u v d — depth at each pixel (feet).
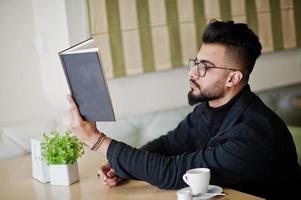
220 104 5.71
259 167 5.23
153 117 9.41
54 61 8.70
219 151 5.16
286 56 11.48
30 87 8.91
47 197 5.27
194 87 5.65
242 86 5.65
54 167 5.63
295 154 5.90
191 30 9.84
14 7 8.61
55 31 8.65
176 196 5.05
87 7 8.70
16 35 8.67
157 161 5.17
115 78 9.20
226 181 5.19
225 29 5.51
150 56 9.46
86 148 7.38
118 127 8.98
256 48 5.64
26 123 8.57
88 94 5.02
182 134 6.64
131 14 9.18
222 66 5.49
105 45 8.96
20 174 6.30
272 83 11.30
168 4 9.53
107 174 5.60
